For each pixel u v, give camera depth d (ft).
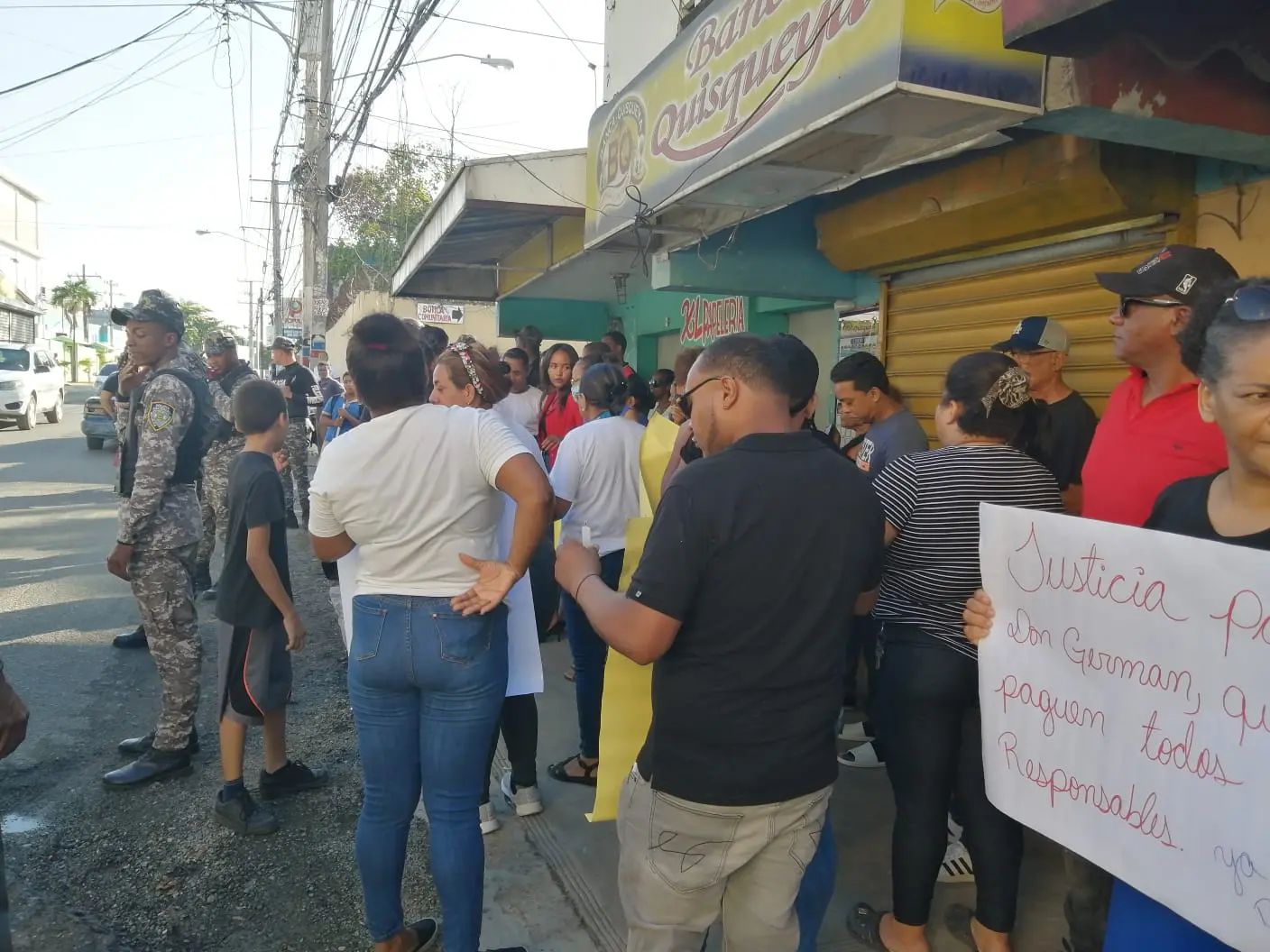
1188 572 4.84
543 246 25.13
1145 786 5.14
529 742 10.94
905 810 7.91
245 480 10.44
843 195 15.83
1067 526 5.60
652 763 5.93
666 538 5.54
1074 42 7.07
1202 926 4.80
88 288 205.46
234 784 10.79
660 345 29.45
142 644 17.22
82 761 12.59
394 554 7.47
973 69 8.17
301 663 16.74
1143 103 7.86
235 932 8.94
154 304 12.94
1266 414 4.39
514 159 18.83
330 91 43.96
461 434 7.49
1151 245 11.27
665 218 15.03
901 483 7.34
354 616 7.68
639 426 12.36
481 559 7.68
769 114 10.36
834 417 19.97
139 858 10.20
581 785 11.86
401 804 7.79
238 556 10.53
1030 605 5.93
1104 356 11.98
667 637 5.53
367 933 8.94
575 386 18.58
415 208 74.38
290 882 9.77
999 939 7.94
